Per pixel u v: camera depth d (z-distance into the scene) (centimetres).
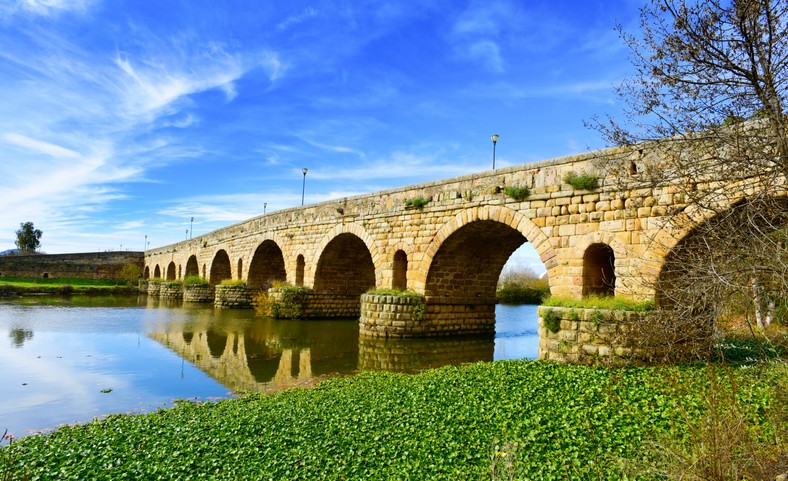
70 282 8538
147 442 1072
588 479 809
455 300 2816
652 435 938
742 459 669
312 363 2119
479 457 934
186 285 5991
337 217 3438
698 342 1005
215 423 1189
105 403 1495
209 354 2323
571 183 1958
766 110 871
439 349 2430
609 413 1114
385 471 889
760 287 821
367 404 1311
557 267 1992
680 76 941
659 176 1012
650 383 1223
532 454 930
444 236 2566
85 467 928
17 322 3466
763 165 837
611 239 1811
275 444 1033
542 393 1311
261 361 2162
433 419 1160
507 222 2227
